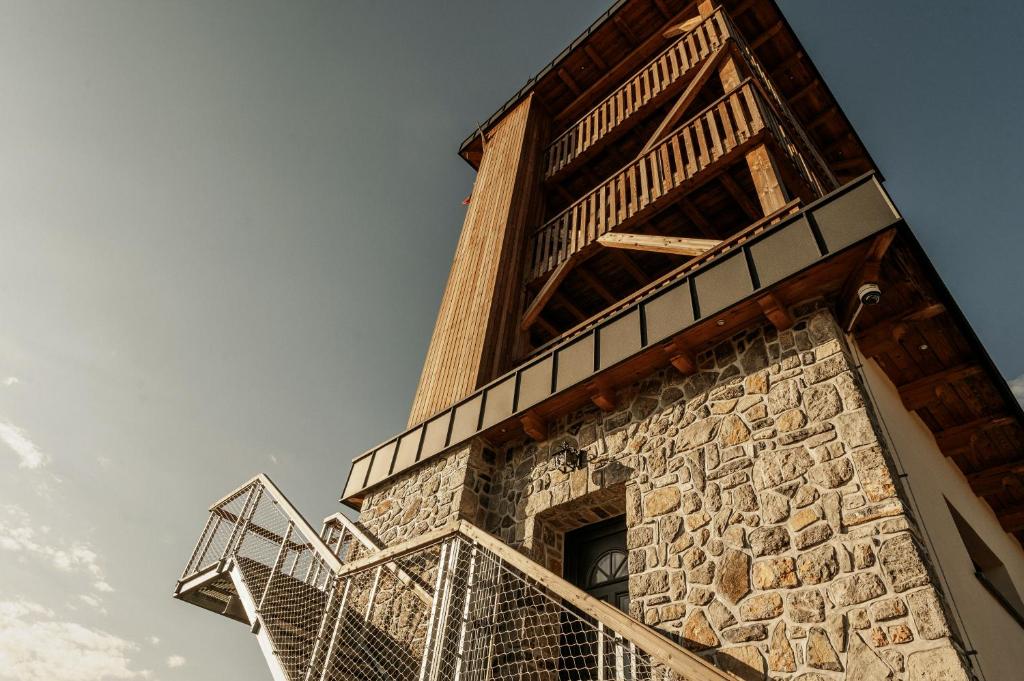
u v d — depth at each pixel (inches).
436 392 329.1
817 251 184.9
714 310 203.5
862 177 187.3
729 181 313.7
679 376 221.5
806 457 171.3
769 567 162.9
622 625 132.5
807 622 149.5
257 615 241.3
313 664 193.0
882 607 139.7
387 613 250.5
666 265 374.0
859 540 150.8
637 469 212.1
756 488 177.3
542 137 497.4
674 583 180.2
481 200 451.2
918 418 239.9
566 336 296.0
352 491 321.4
